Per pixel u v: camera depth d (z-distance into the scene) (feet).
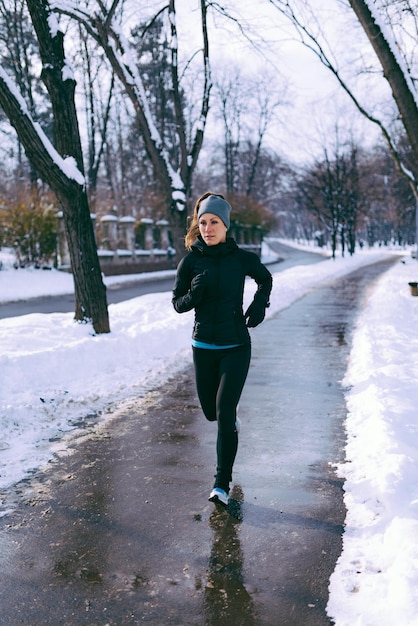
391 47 26.00
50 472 13.15
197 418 17.40
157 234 127.95
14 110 28.32
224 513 11.01
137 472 13.15
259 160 204.54
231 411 11.50
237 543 9.86
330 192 172.35
